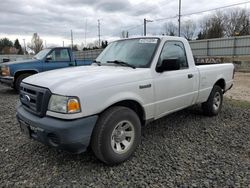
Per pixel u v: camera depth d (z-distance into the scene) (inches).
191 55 193.5
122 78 139.3
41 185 119.8
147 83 151.3
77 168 135.4
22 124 140.3
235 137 179.9
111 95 132.8
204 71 204.7
